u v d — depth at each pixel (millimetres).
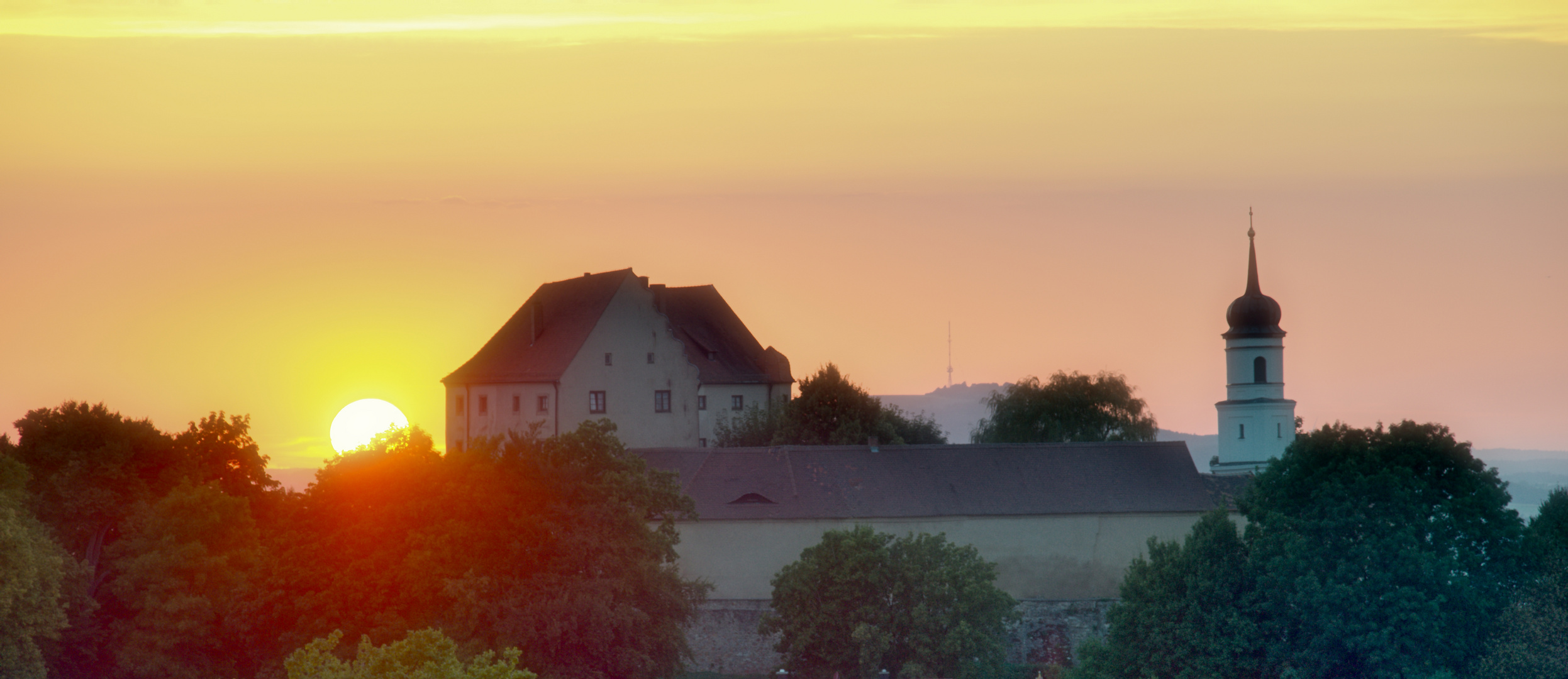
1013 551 88000
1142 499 89625
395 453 69562
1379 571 65000
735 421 117000
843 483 88500
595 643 64750
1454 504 67438
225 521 72750
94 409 77625
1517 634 62000
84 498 73375
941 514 87438
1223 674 66312
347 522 67188
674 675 70312
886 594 73562
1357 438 69625
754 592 85562
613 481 69125
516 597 64250
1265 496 70688
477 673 41719
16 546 59094
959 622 72125
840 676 72438
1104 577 88438
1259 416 128500
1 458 66562
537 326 113812
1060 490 89750
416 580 63562
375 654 43125
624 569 67562
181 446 79375
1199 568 68250
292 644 64062
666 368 112750
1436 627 62906
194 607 67938
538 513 67250
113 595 73688
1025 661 86188
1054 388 124250
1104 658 70688
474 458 69812
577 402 108688
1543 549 66125
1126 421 123812
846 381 115375
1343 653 65312
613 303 110688
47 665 68312
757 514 86188
